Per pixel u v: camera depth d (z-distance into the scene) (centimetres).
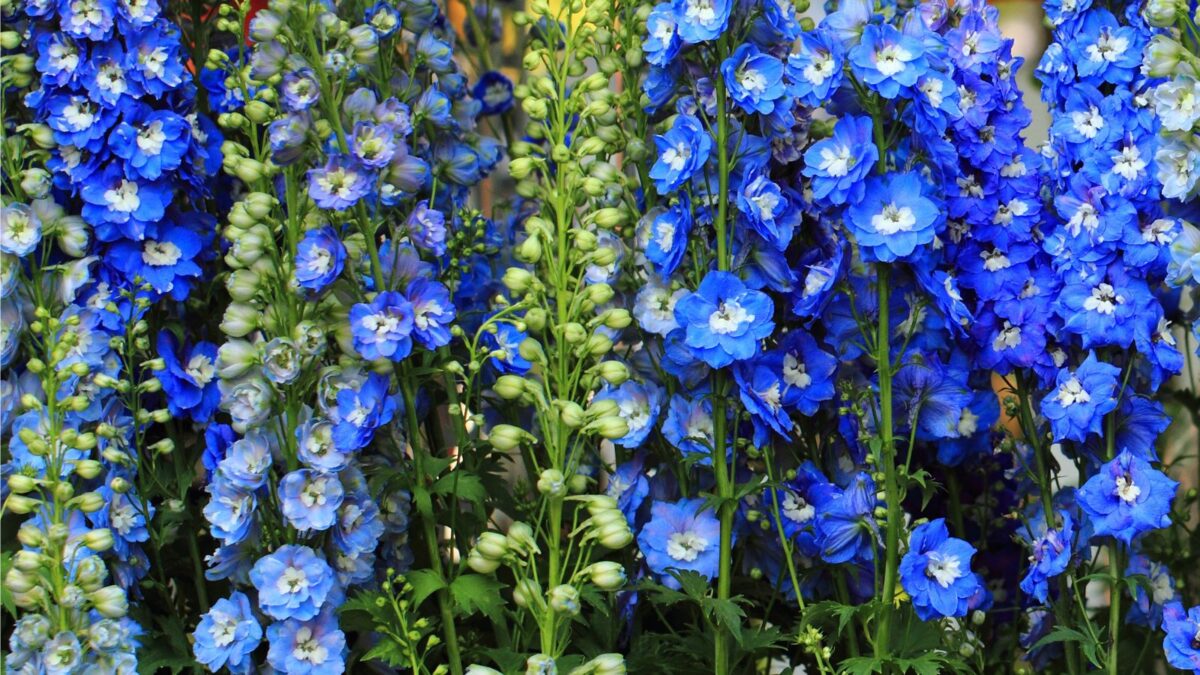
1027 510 251
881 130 233
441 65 251
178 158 241
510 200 269
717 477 236
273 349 229
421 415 247
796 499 241
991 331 240
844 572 240
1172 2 231
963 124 237
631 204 245
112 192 242
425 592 232
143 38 242
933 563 232
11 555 241
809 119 239
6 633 248
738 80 233
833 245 239
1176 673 252
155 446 240
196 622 250
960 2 242
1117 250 235
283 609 229
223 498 233
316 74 233
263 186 235
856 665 230
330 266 229
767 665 248
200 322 254
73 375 235
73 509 233
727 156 236
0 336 237
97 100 240
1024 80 319
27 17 244
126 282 243
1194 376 290
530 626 240
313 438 231
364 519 234
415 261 235
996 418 244
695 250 238
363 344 229
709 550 238
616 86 275
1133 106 238
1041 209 242
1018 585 254
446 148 253
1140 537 257
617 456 247
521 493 251
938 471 252
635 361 246
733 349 232
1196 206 236
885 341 233
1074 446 241
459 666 235
